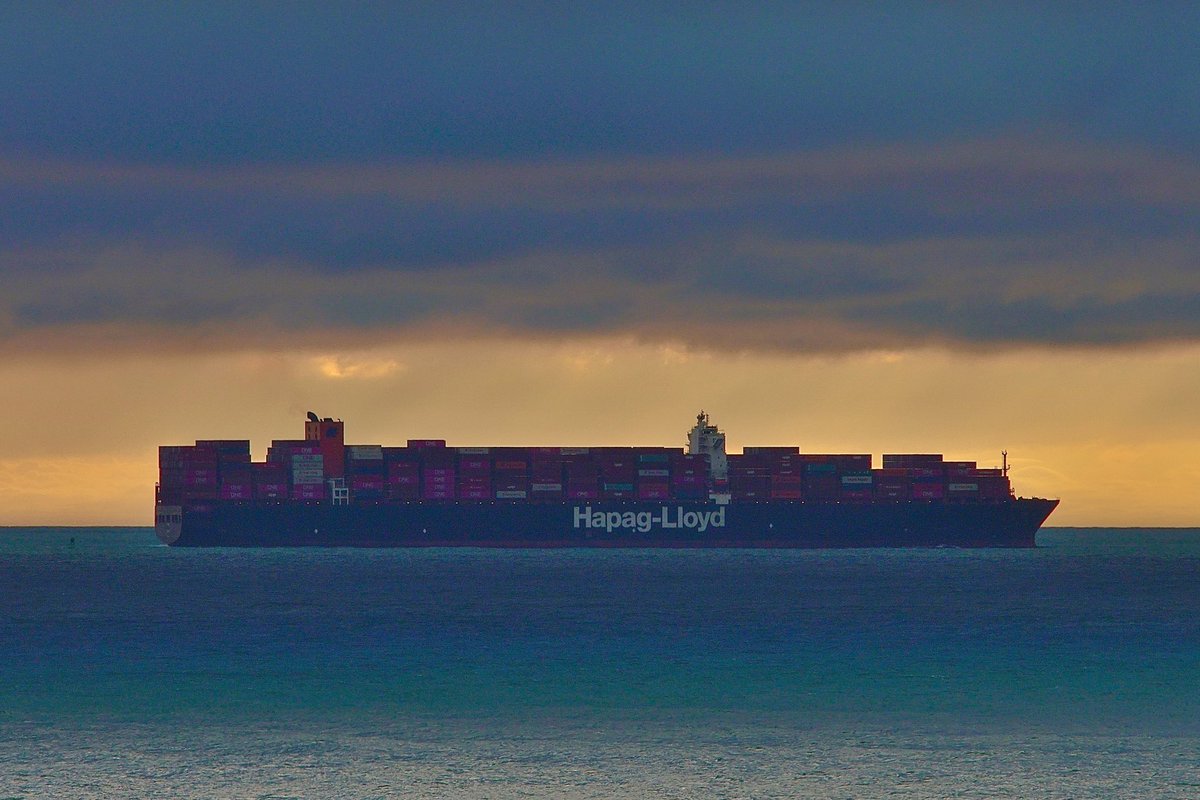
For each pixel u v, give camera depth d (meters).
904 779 124.38
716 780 124.44
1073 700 170.50
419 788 121.69
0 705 167.38
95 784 123.25
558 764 131.38
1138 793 118.50
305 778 125.50
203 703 168.88
